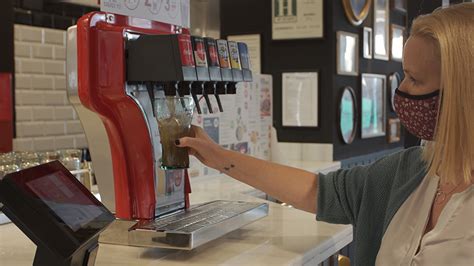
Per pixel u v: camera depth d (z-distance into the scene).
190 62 1.47
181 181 1.70
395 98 1.38
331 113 4.07
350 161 4.30
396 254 1.33
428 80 1.28
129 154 1.58
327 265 1.78
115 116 1.55
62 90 4.08
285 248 1.49
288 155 4.19
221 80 1.60
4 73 3.68
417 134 1.37
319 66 4.09
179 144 1.56
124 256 1.41
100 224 1.19
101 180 1.63
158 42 1.47
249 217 1.66
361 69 4.56
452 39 1.21
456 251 1.24
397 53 5.22
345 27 4.23
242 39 4.31
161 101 1.55
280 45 4.20
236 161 1.63
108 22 1.53
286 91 4.18
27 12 3.79
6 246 1.52
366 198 1.46
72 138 4.18
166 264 1.34
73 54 1.51
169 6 1.79
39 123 3.93
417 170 1.39
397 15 5.25
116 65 1.51
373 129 4.76
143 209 1.58
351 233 1.75
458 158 1.24
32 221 1.05
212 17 4.43
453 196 1.28
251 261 1.37
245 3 4.29
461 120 1.22
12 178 1.06
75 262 1.11
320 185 1.57
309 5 4.05
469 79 1.19
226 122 3.01
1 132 3.71
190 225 1.46
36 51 3.87
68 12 4.04
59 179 1.19
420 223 1.32
